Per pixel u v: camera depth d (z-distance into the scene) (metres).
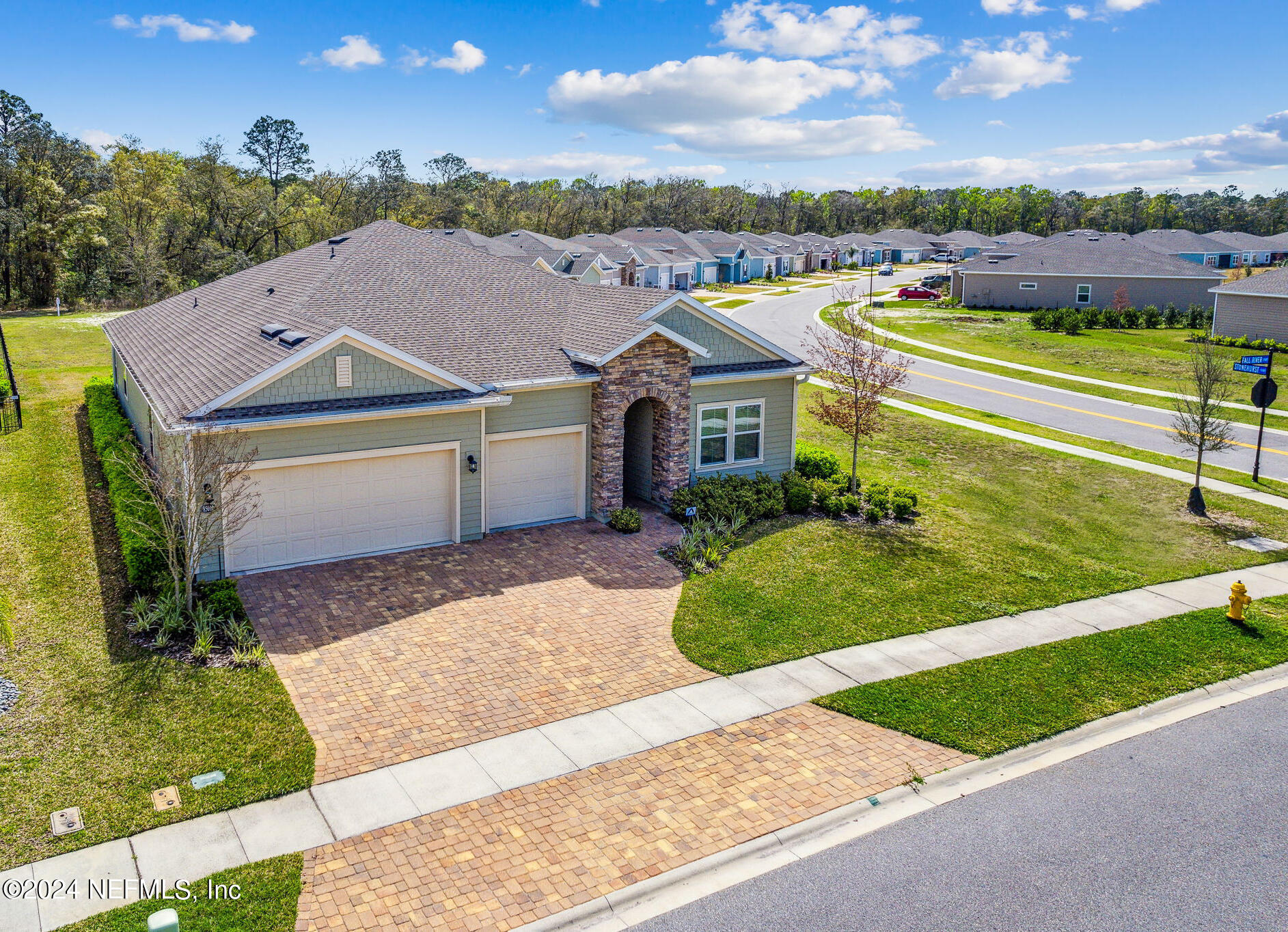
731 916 9.11
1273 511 23.44
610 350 19.95
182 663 13.45
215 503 15.89
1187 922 9.12
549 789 11.09
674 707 13.12
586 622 15.68
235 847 9.78
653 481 22.08
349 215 93.56
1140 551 20.53
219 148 77.12
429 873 9.54
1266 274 49.94
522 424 19.77
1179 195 174.38
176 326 25.53
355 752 11.64
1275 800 11.34
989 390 38.78
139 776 10.87
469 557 18.36
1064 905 9.34
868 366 23.78
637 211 121.31
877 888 9.55
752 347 23.06
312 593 16.20
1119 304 58.84
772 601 16.88
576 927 8.92
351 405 17.22
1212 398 36.00
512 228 104.62
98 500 20.41
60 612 14.98
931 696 13.66
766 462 23.83
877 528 21.30
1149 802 11.27
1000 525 22.03
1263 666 15.14
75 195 72.56
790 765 11.80
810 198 158.25
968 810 11.05
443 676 13.64
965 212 161.62
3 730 11.65
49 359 39.47
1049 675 14.51
